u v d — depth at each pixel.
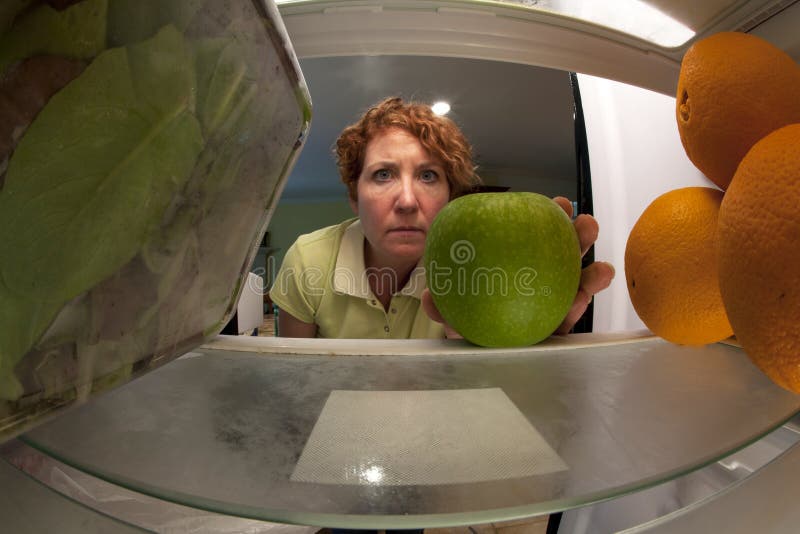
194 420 0.19
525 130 2.07
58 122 0.12
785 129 0.18
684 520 0.15
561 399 0.21
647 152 0.51
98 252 0.14
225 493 0.13
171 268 0.18
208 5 0.14
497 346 0.31
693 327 0.27
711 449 0.16
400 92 1.42
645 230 0.28
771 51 0.23
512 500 0.13
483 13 0.30
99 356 0.16
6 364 0.12
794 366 0.17
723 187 0.26
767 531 0.15
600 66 0.34
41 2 0.10
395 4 0.29
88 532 0.14
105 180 0.13
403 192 0.73
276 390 0.22
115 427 0.18
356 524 0.12
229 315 0.27
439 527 0.13
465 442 0.17
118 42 0.12
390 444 0.17
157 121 0.14
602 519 0.39
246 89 0.18
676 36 0.32
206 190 0.19
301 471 0.15
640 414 0.19
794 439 0.25
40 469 0.21
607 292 0.59
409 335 0.83
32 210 0.12
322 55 0.32
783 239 0.16
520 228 0.27
